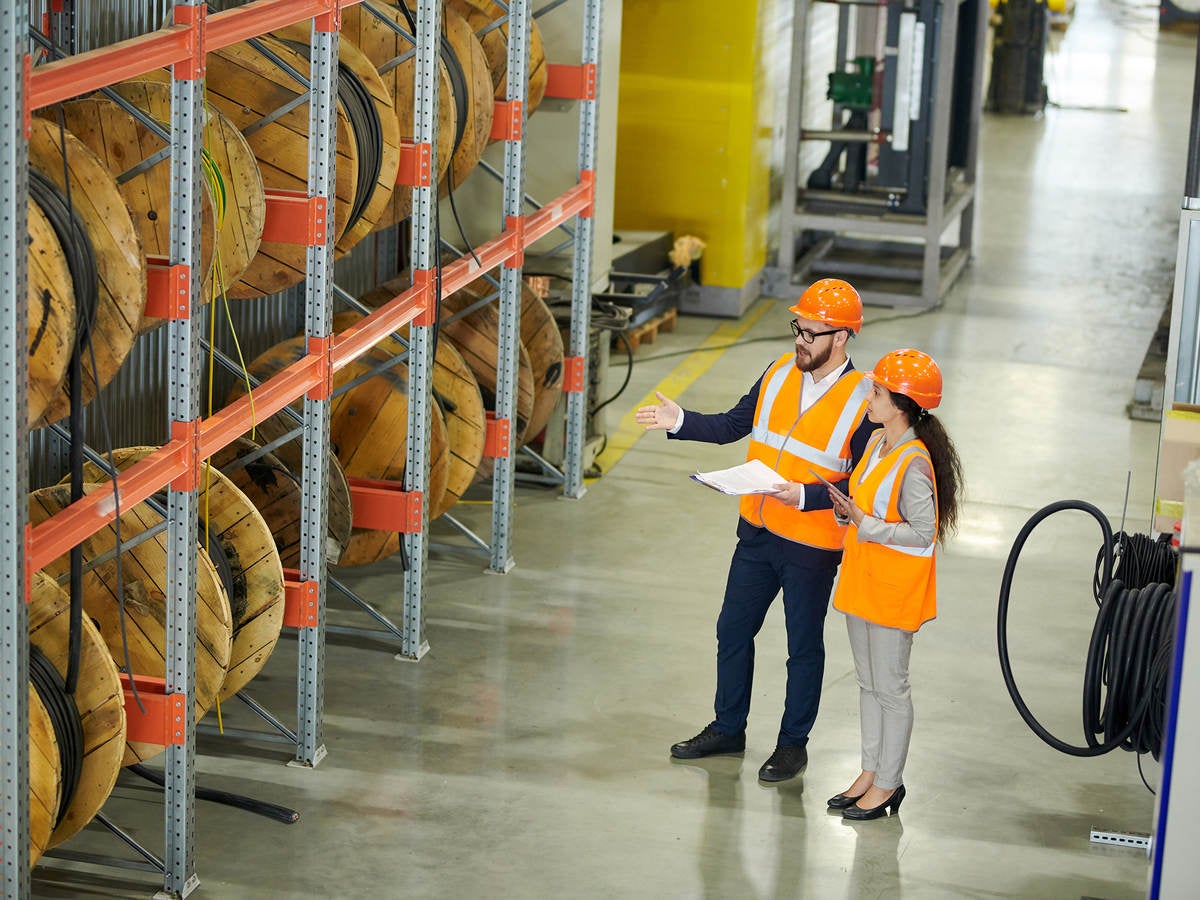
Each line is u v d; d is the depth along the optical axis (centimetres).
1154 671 566
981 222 1844
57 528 460
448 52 781
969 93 1611
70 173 476
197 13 489
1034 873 586
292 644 761
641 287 1301
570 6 994
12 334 430
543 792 632
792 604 625
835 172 1570
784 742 650
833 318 588
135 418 727
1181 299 658
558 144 1048
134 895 548
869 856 592
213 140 571
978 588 862
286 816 600
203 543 602
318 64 591
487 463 959
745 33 1357
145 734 535
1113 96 2834
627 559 888
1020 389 1238
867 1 1422
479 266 780
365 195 686
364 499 734
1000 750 682
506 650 764
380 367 732
